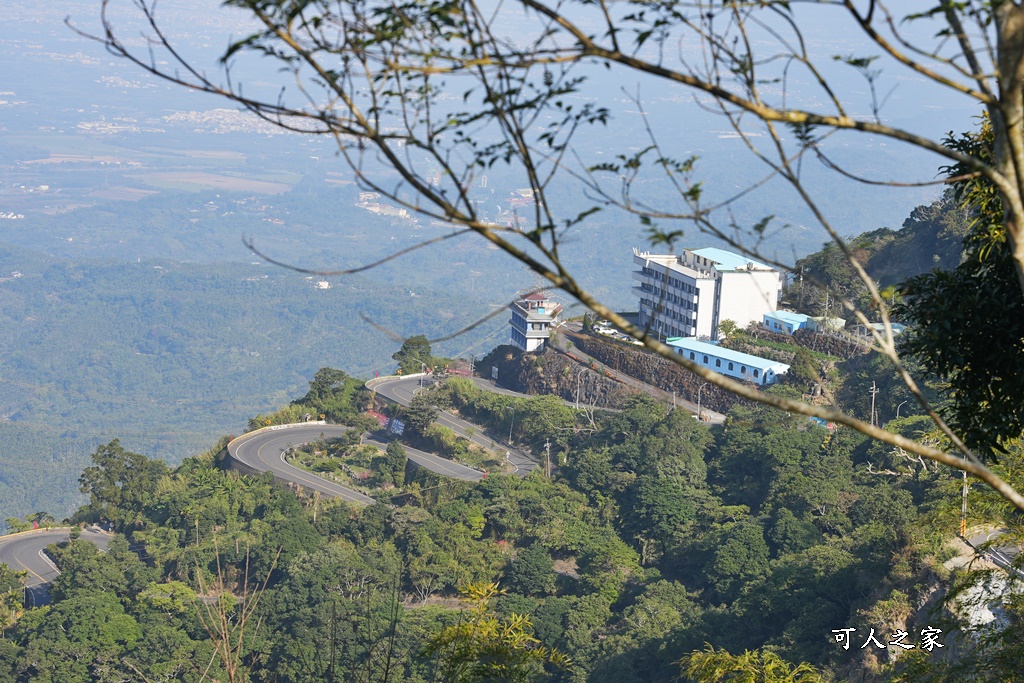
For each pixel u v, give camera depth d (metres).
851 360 153.50
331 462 170.38
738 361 161.88
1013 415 29.81
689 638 105.81
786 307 171.12
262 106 15.20
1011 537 41.78
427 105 16.34
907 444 17.41
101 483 172.88
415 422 177.62
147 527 161.75
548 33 15.73
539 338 197.38
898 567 90.25
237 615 120.69
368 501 157.62
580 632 117.19
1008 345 29.25
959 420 30.94
